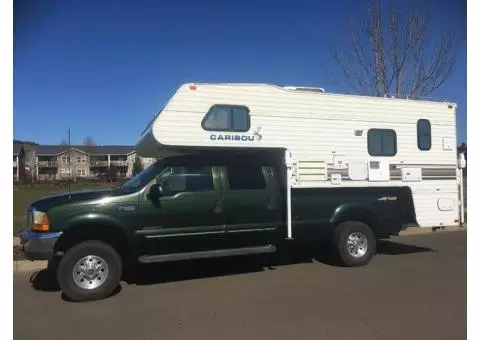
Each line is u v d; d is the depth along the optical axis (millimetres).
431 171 9305
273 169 8062
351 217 8625
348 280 7285
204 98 7676
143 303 6254
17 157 74250
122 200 6762
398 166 9016
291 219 8062
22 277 7926
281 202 7957
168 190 7125
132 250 6871
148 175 7156
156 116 7812
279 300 6238
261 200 7773
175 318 5590
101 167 88438
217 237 7402
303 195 8234
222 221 7445
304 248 9680
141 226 6863
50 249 6301
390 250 10031
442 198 9367
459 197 9547
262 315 5613
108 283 6516
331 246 8508
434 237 11984
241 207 7594
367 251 8438
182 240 7148
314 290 6711
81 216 6480
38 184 54812
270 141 8047
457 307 5777
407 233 12625
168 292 6773
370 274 7695
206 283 7258
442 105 9492
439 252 9750
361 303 6020
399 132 9094
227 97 7820
